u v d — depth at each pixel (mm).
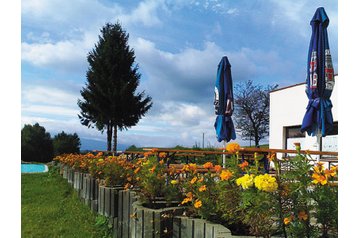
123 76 26812
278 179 2438
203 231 3162
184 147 15398
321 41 6367
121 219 5133
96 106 26219
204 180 3531
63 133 29859
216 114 8398
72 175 11070
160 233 3609
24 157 28172
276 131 16562
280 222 2430
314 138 13867
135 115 26891
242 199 2680
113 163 6738
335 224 2387
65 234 5379
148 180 4484
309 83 6410
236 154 3264
